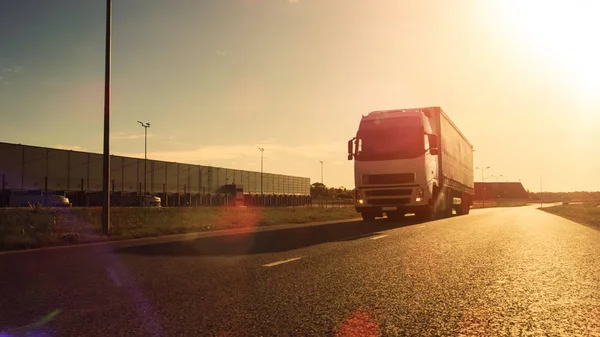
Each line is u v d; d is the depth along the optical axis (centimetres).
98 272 823
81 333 470
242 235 1620
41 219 2161
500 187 17638
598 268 901
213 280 748
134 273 811
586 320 530
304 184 13312
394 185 2319
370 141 2386
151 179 7812
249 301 609
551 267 910
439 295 653
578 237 1606
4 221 2041
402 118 2381
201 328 488
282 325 501
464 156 3734
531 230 1931
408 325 507
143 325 497
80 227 1886
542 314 556
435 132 2638
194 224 2267
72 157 6575
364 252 1112
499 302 614
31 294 645
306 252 1107
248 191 10481
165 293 653
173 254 1073
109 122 1641
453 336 470
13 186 5794
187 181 8625
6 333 468
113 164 7088
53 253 1123
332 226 2106
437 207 2628
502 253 1123
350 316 540
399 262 955
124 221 2320
